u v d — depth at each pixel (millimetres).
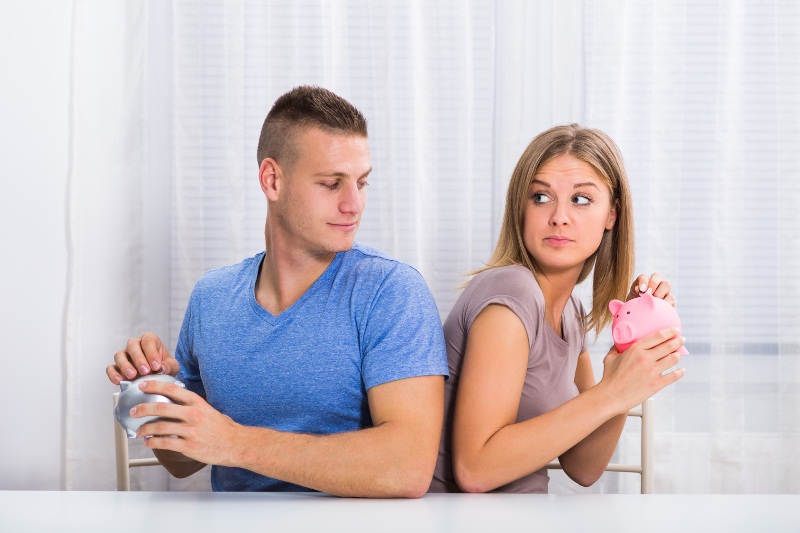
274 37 2172
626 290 1329
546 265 1233
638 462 2156
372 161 2168
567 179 1212
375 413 1105
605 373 1112
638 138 2193
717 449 2199
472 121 2189
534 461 1082
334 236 1148
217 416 1004
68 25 2195
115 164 2188
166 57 2205
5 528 836
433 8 2168
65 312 2203
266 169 1178
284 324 1201
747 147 2225
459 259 2188
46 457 2211
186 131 2170
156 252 2203
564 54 2178
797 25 2193
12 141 2189
